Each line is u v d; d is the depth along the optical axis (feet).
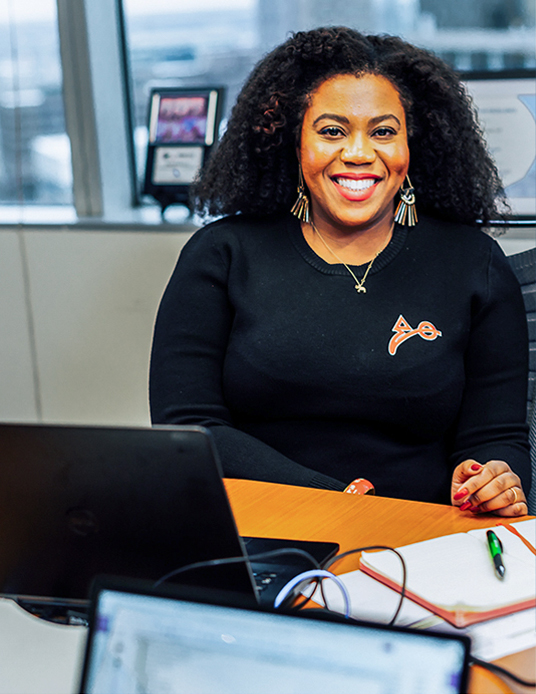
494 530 3.01
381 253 4.50
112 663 1.93
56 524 2.53
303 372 4.31
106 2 8.08
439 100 4.64
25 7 8.06
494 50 7.24
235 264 4.59
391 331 4.30
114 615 1.97
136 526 2.46
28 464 2.44
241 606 1.92
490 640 2.37
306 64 4.51
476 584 2.59
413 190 4.58
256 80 4.72
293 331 4.35
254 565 2.85
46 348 8.05
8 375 8.26
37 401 8.25
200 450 2.29
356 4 7.54
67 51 7.94
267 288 4.48
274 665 1.86
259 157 4.79
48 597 2.71
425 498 4.38
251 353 4.38
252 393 4.40
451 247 4.56
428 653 1.80
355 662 1.82
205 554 2.45
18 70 8.29
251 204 4.87
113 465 2.38
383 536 3.11
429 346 4.28
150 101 8.04
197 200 5.35
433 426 4.36
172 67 8.27
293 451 4.43
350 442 4.35
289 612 1.90
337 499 3.49
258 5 7.79
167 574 2.53
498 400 4.36
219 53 8.04
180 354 4.55
